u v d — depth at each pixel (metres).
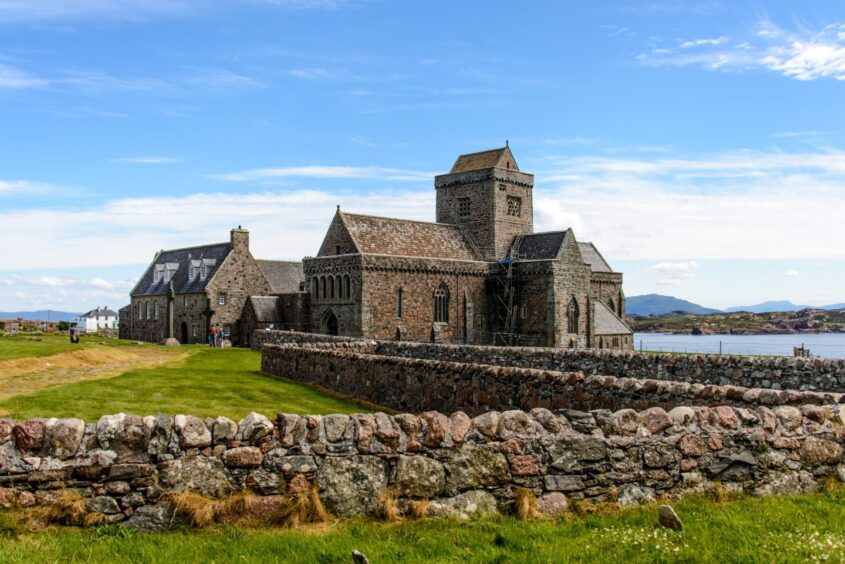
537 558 9.38
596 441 11.90
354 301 76.19
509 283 84.50
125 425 10.38
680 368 23.77
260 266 104.50
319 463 10.95
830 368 20.27
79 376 30.28
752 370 21.95
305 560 9.23
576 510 11.48
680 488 12.21
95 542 9.52
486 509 11.27
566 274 83.62
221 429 10.73
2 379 28.34
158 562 9.02
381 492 11.08
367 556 9.36
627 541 9.94
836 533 10.27
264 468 10.77
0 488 9.78
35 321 114.25
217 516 10.41
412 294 79.81
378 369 27.66
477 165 92.56
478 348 33.12
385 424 11.30
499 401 21.30
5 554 8.76
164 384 28.86
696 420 12.62
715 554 9.50
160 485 10.36
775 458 12.77
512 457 11.57
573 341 83.88
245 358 49.75
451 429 11.47
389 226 83.44
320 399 27.97
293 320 84.62
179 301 94.81
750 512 11.34
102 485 10.16
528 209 94.00
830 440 13.26
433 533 10.30
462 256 87.50
